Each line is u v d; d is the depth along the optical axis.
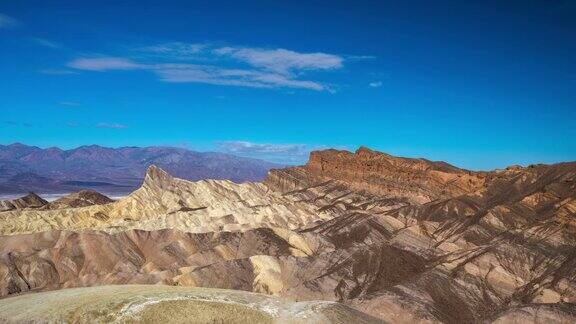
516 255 98.38
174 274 103.25
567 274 90.56
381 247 108.38
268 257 104.62
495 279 93.25
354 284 96.00
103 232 120.38
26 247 112.69
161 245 119.19
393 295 86.25
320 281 96.44
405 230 121.31
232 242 119.31
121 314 55.62
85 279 106.06
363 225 127.88
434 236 120.12
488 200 142.12
